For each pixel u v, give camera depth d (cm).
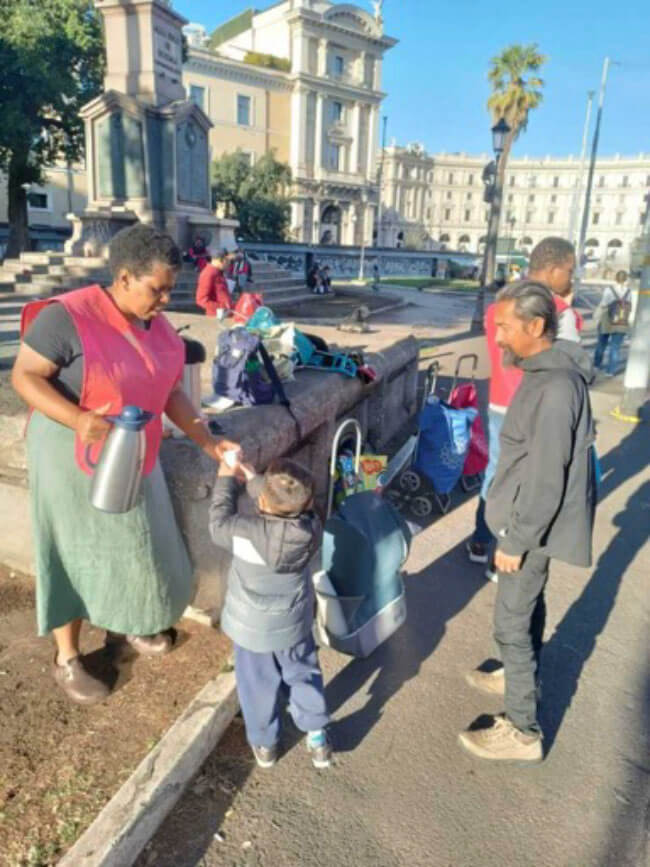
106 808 208
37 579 252
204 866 206
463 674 309
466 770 250
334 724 273
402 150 8975
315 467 436
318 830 221
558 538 229
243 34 6125
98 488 214
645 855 216
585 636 346
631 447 688
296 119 5462
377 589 300
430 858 212
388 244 9088
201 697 260
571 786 245
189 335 733
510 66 3678
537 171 10794
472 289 3409
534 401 224
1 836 201
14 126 2311
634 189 10231
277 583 223
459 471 481
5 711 257
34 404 211
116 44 1484
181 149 1530
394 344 679
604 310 1068
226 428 324
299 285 2048
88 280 1318
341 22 5516
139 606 265
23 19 2194
